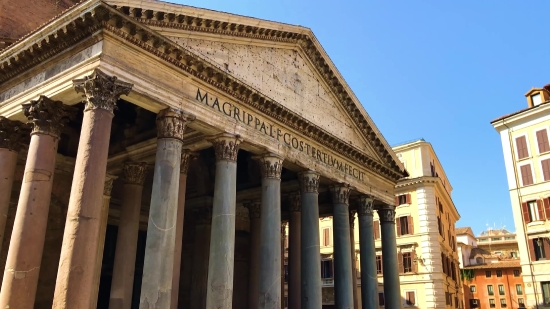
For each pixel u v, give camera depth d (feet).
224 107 59.36
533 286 115.14
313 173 73.51
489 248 307.78
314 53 77.61
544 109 120.67
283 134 69.15
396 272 91.71
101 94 45.37
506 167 127.85
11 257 46.24
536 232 117.39
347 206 81.30
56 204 73.15
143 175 70.95
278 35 69.77
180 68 53.83
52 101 50.90
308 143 74.38
